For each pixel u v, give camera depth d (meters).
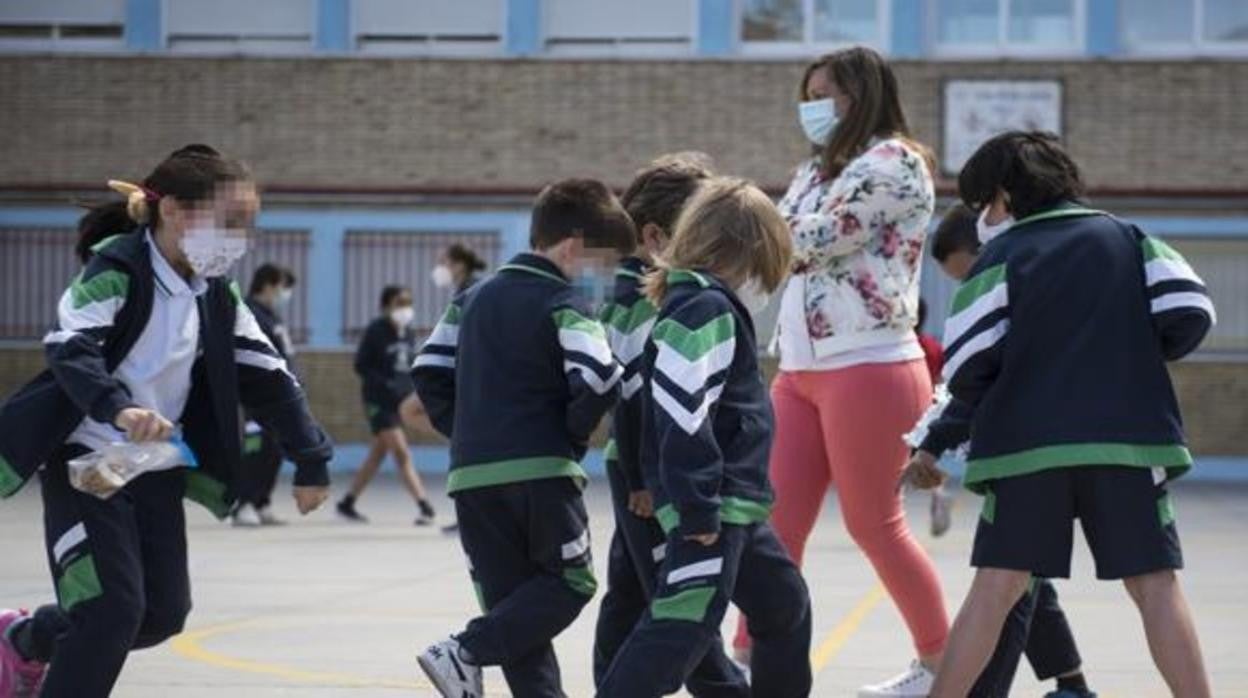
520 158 44.16
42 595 18.84
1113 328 10.22
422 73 44.31
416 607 18.45
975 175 10.73
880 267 12.22
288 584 20.45
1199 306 10.24
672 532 9.96
